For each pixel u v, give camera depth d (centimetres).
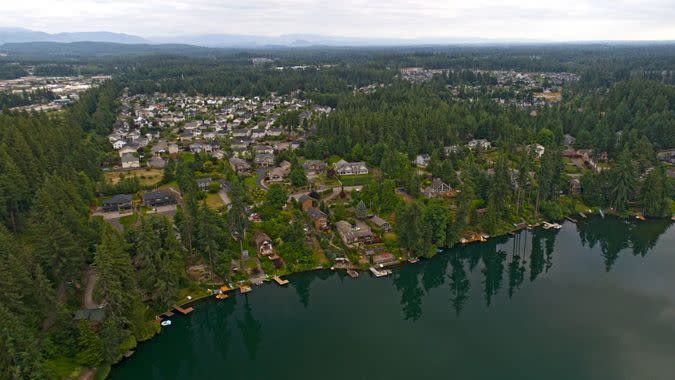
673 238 13225
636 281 11056
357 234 11744
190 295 9600
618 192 14412
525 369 8012
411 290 11250
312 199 13662
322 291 10594
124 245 9044
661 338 8838
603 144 18812
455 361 8262
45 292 7338
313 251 11250
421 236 11450
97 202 13875
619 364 8119
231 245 11150
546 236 13450
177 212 11344
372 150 18912
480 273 12175
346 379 7812
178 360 8612
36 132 15875
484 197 14512
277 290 10262
